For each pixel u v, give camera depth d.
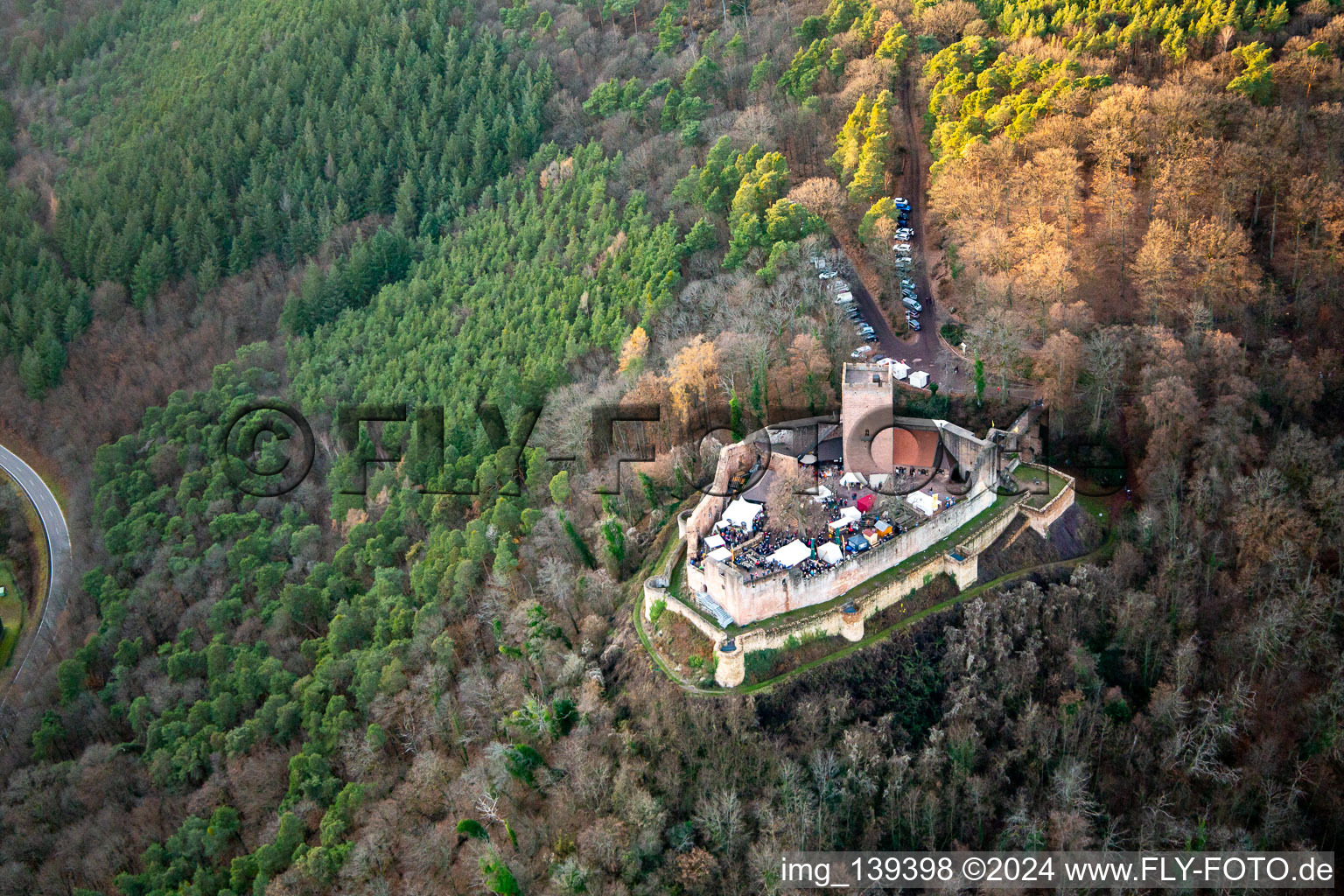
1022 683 182.62
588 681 188.62
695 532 190.25
